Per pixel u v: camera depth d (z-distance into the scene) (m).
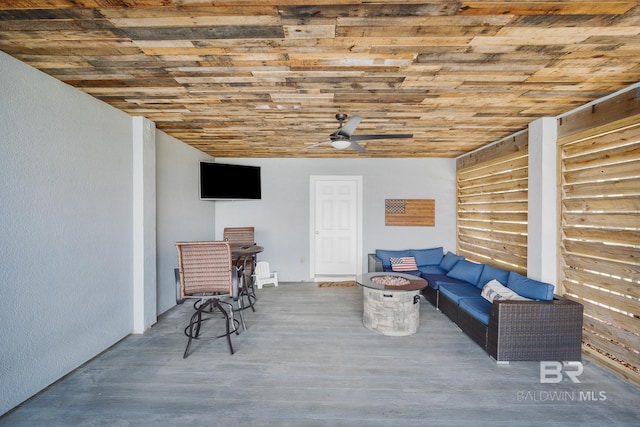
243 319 3.60
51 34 1.72
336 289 5.11
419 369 2.54
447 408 2.04
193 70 2.19
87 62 2.06
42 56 1.97
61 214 2.34
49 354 2.24
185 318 3.72
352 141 3.10
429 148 4.79
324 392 2.21
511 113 3.08
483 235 4.68
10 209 1.95
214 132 3.91
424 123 3.43
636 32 1.69
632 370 2.36
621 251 2.44
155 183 3.56
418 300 3.36
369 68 2.16
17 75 2.00
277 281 5.48
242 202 5.70
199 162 4.92
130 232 3.20
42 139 2.18
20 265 2.02
